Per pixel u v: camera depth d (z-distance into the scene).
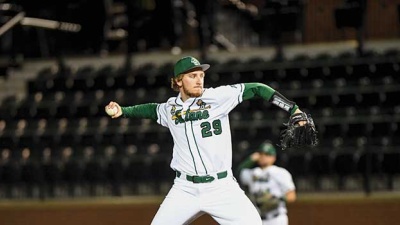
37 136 36.25
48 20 39.31
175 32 41.25
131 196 32.84
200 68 13.27
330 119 33.66
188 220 13.56
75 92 39.62
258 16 41.56
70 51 44.16
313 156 31.86
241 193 13.46
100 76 39.84
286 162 31.94
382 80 35.66
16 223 31.17
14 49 42.78
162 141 34.75
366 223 28.19
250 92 13.33
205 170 13.28
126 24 41.22
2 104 39.44
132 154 34.38
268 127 33.94
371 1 43.28
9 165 34.59
